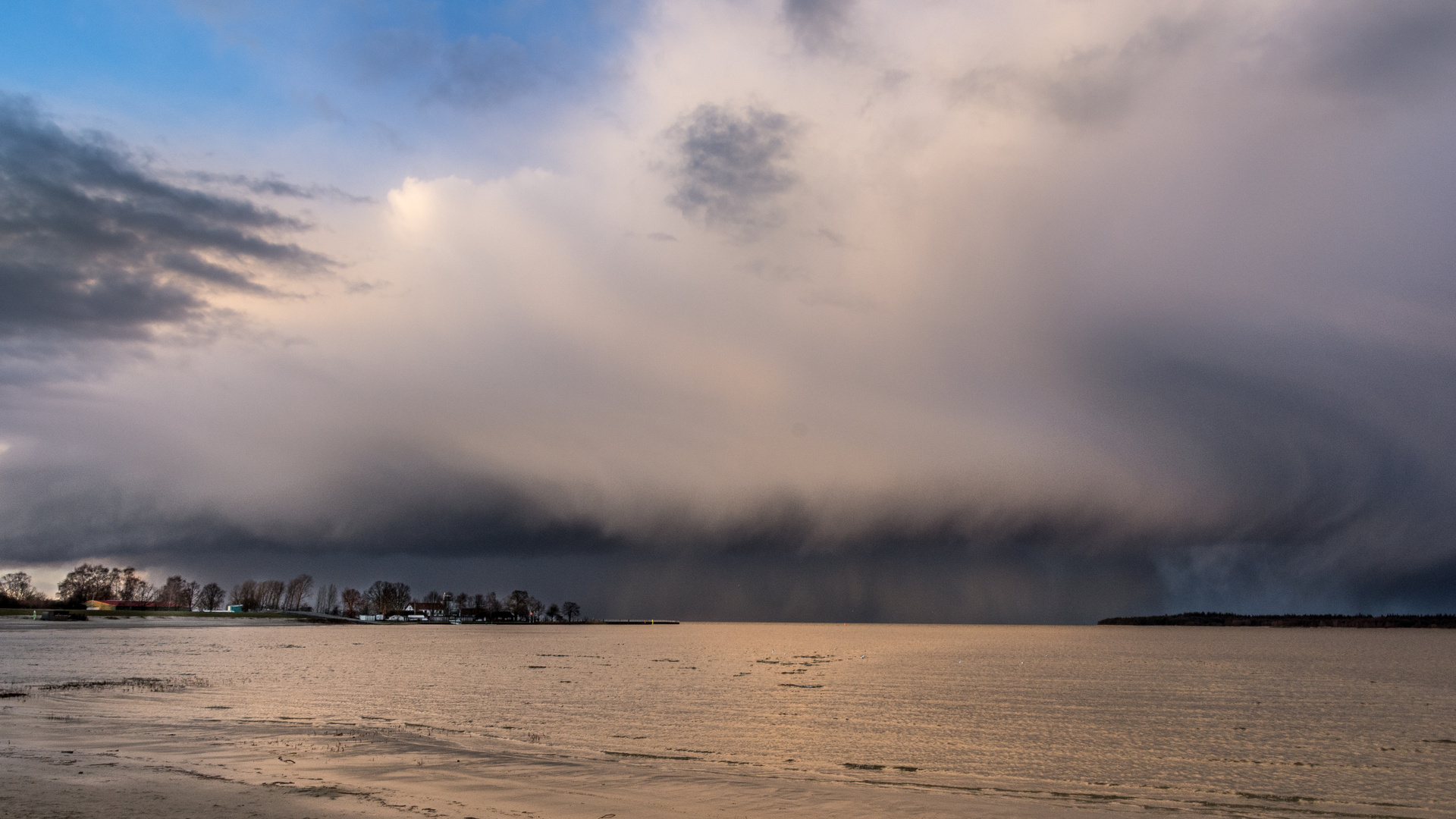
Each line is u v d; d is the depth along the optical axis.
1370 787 46.66
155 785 31.73
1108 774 49.19
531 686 102.12
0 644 160.25
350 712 68.75
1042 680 120.31
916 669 145.88
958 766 50.97
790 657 189.38
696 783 38.78
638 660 167.62
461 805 31.25
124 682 84.06
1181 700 92.81
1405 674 137.12
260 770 36.75
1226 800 42.53
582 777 39.38
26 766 34.91
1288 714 79.94
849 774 46.84
